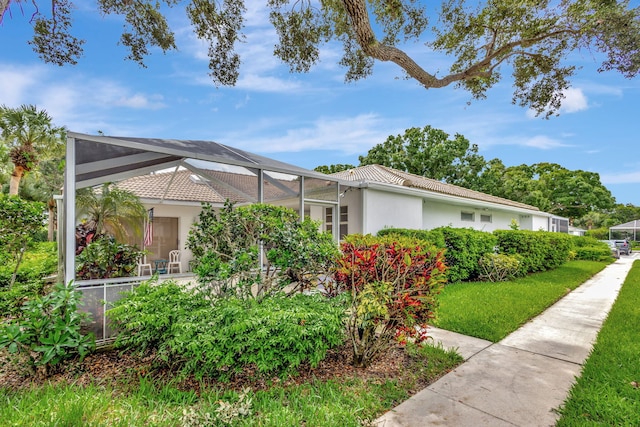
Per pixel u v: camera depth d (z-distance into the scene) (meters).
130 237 9.01
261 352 2.93
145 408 2.64
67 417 2.33
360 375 3.46
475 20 6.47
